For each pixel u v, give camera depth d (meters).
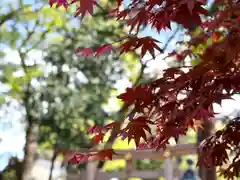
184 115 1.81
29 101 7.98
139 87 1.97
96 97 8.17
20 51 7.88
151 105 1.97
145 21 1.81
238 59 1.77
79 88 8.17
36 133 7.94
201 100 1.74
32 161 7.85
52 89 8.00
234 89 1.74
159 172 8.11
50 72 8.08
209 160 2.27
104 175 8.15
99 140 2.39
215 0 1.94
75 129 8.09
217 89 1.77
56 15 7.50
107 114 8.24
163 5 1.75
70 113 8.05
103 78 8.23
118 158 7.73
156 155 7.48
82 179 8.05
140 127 1.93
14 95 8.00
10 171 8.35
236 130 2.22
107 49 2.14
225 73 1.77
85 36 7.69
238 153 2.35
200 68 1.78
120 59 8.02
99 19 7.29
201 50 2.65
